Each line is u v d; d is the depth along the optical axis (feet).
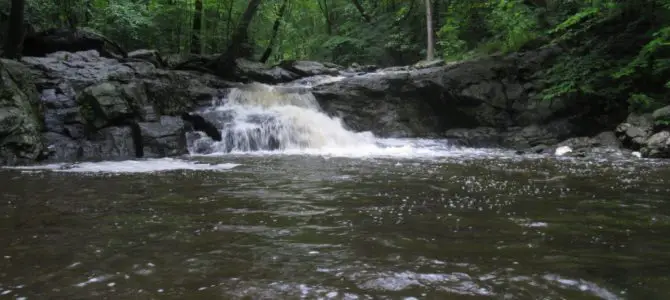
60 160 30.91
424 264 9.46
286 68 64.13
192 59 56.95
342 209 14.96
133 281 8.52
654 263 9.52
